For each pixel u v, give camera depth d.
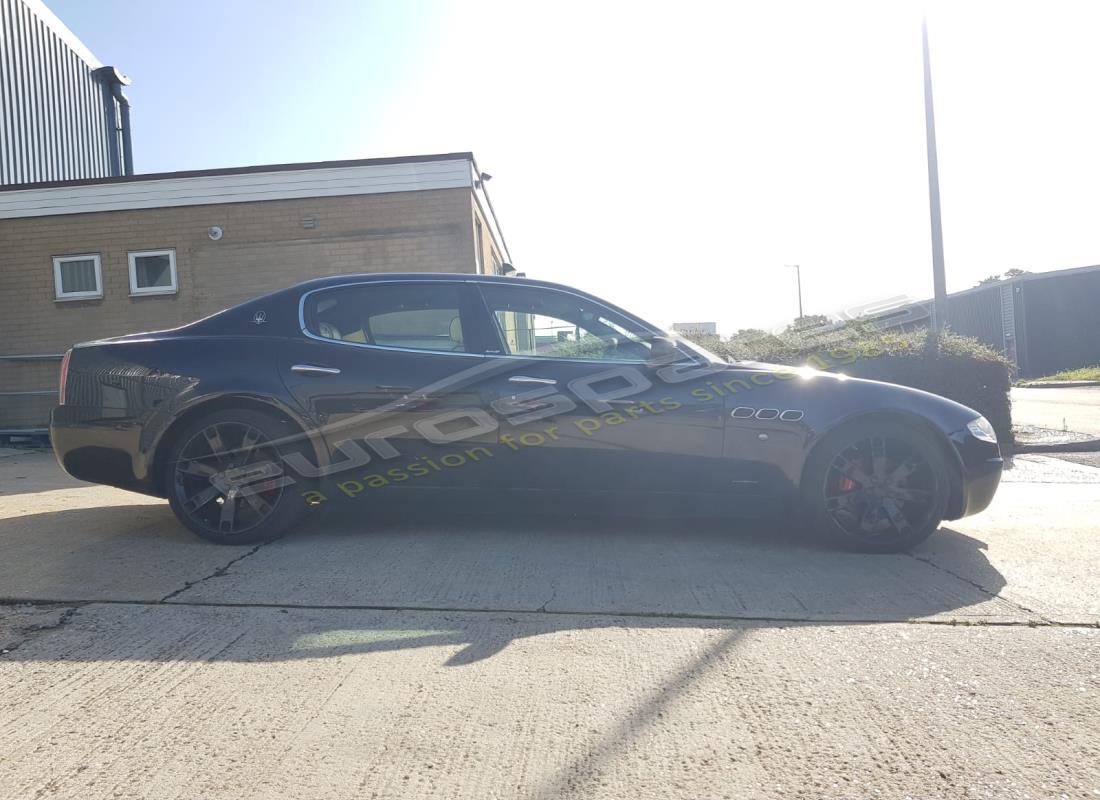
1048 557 4.41
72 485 6.97
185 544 4.48
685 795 2.13
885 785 2.17
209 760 2.28
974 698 2.67
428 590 3.71
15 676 2.79
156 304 11.08
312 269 10.94
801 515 4.49
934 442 4.46
